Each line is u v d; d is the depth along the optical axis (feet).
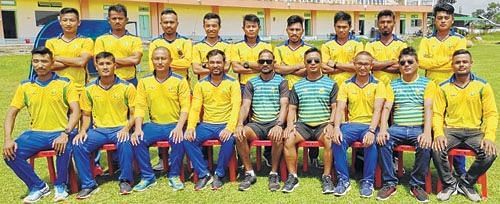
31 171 14.62
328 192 14.73
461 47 15.75
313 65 15.31
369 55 14.87
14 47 75.92
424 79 14.79
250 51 17.58
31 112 14.88
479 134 14.06
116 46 17.03
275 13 124.88
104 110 15.51
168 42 17.63
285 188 14.92
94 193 15.15
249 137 15.55
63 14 16.35
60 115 15.01
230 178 16.05
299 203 14.03
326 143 14.89
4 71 48.16
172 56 17.54
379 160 14.51
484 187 14.02
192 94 16.47
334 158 14.88
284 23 127.34
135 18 101.14
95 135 15.08
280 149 15.29
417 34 144.25
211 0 110.52
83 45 16.69
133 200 14.56
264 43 17.76
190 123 15.60
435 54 16.14
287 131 15.28
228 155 15.43
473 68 49.57
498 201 13.83
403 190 14.87
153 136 15.53
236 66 17.62
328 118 15.65
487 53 74.23
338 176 14.98
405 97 14.74
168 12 17.43
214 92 15.79
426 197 13.92
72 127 14.82
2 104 30.63
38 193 14.70
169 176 15.72
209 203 14.19
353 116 15.42
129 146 15.10
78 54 16.57
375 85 15.05
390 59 16.67
